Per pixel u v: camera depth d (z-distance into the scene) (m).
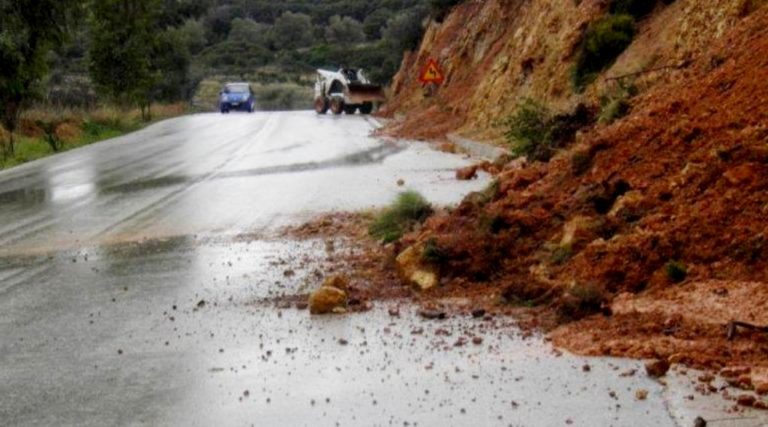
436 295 9.08
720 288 7.81
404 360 7.20
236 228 13.82
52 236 13.85
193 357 7.57
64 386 7.00
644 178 9.80
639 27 20.95
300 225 13.79
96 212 16.06
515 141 19.41
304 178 19.69
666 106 10.96
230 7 127.62
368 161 23.06
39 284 10.68
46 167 25.23
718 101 10.41
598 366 6.74
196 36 110.81
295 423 6.04
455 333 7.81
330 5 124.12
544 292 8.55
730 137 9.52
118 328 8.60
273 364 7.28
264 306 9.11
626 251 8.62
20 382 7.14
